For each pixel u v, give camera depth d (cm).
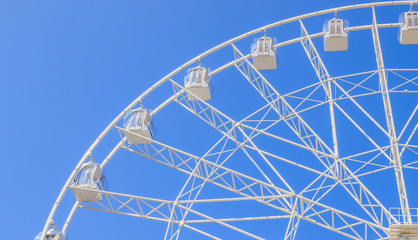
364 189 2727
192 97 3344
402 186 2702
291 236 2658
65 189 2805
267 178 2864
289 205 2784
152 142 3016
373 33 3306
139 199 2809
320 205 2697
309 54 3219
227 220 2786
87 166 2906
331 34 3322
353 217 2675
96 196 2884
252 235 2705
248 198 2775
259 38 3394
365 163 2875
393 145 2861
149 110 3158
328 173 2925
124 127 3091
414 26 3216
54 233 2736
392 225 2556
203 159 2905
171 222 2770
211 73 3350
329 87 3139
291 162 2866
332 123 3006
